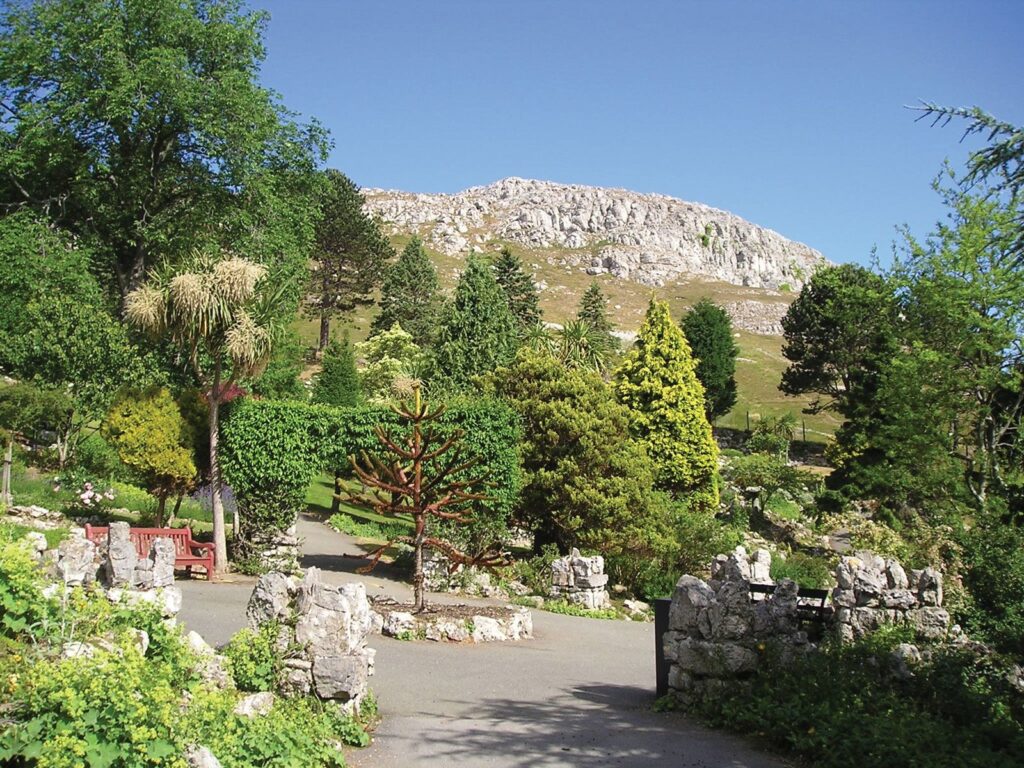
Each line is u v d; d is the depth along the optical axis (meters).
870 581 11.19
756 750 8.73
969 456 30.00
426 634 15.19
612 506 24.58
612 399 27.80
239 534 22.17
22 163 31.41
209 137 33.00
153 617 7.75
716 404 67.50
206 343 21.81
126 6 32.72
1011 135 7.94
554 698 11.22
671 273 175.25
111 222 34.59
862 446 38.62
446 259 167.00
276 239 34.12
